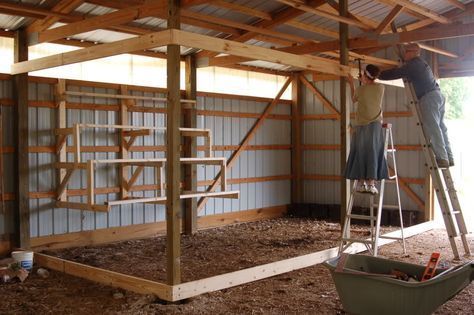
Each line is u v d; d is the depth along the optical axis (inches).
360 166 234.5
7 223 261.3
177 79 180.7
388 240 296.4
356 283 142.1
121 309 175.9
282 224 375.6
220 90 374.0
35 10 229.6
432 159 253.3
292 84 429.7
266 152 407.2
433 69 364.5
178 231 183.9
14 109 262.4
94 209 239.3
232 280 202.2
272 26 294.7
